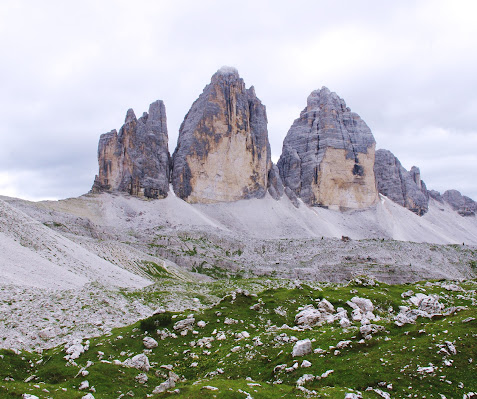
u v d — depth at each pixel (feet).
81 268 326.24
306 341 120.06
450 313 139.03
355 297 195.21
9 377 113.91
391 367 100.01
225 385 95.20
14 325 164.14
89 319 182.70
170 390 95.04
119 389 103.45
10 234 314.76
